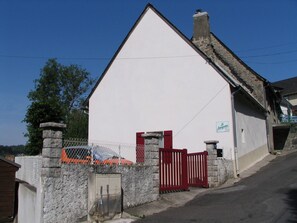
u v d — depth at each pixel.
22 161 15.05
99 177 9.48
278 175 16.08
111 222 9.27
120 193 9.90
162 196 12.08
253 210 9.69
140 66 21.09
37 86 47.09
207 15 24.02
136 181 11.05
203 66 19.09
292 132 32.56
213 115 18.41
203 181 14.54
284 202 10.38
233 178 16.67
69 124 29.28
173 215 9.86
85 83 49.19
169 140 19.44
